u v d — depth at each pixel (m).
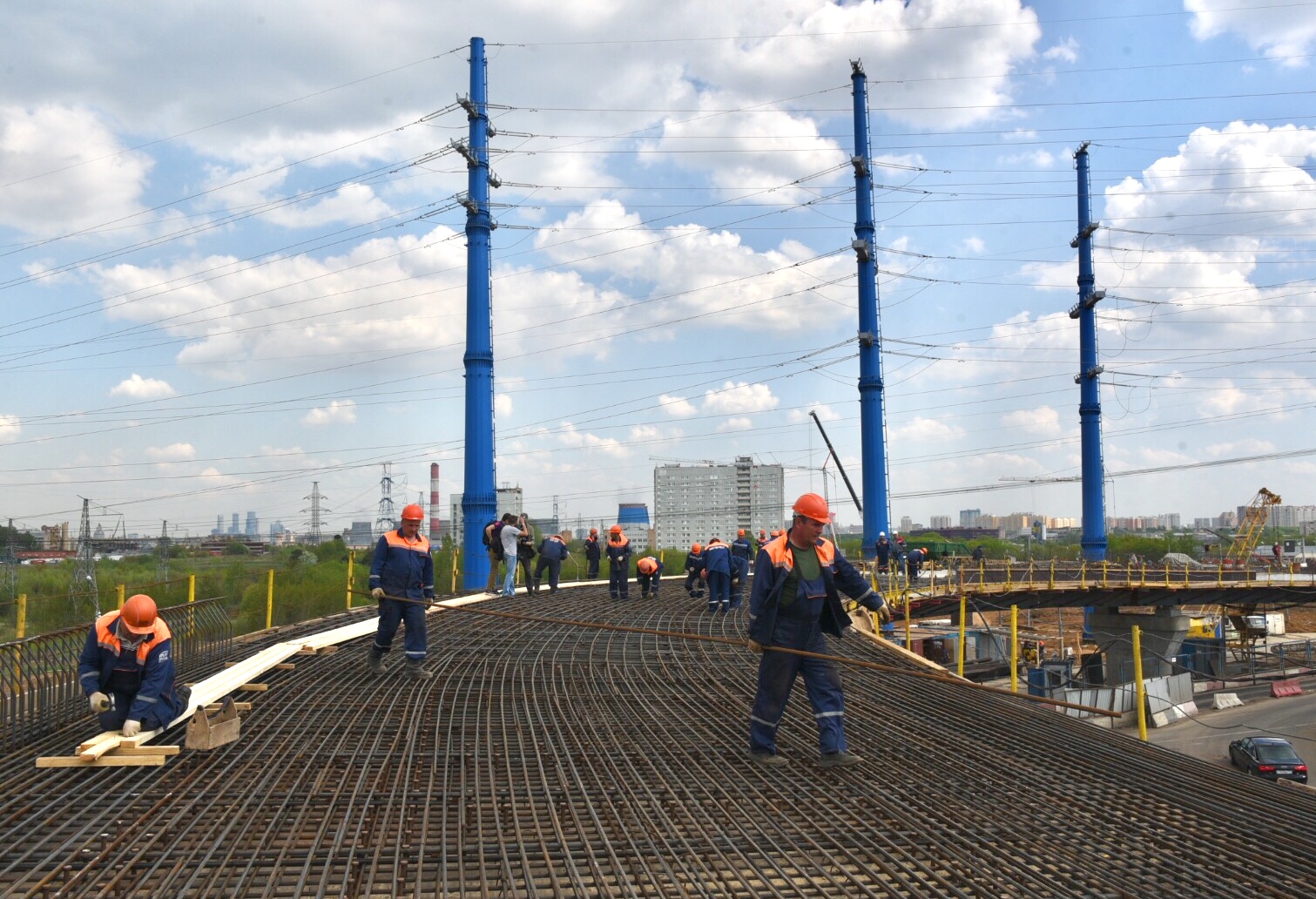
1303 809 5.88
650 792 5.88
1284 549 90.25
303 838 4.84
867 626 17.67
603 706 8.81
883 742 7.50
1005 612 58.59
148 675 6.35
